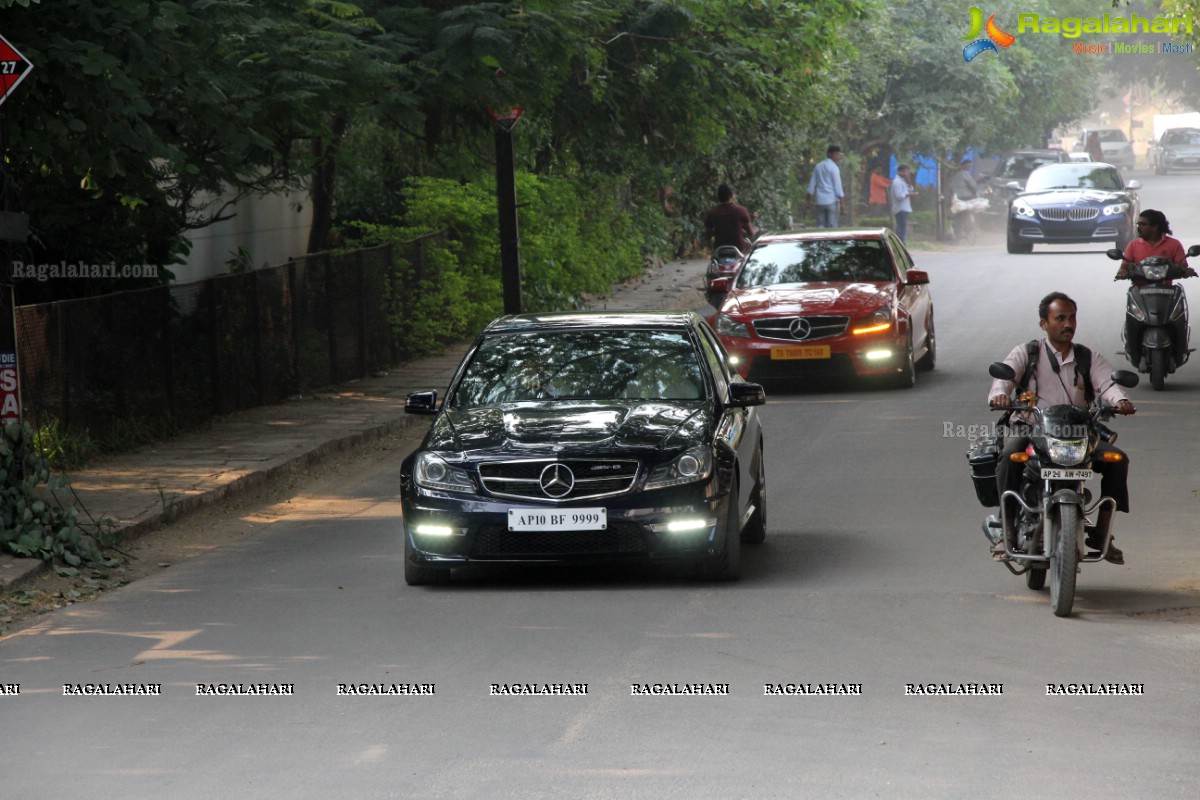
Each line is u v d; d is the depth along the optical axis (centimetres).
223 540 1745
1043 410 1300
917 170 7706
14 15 1784
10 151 2019
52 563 1563
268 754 947
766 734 964
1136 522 1656
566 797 855
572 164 4516
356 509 1916
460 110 3066
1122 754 916
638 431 1425
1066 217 5369
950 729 969
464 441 1432
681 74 2998
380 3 2514
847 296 2694
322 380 2891
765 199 5931
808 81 3703
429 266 3412
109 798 874
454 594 1413
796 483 1950
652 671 1119
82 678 1145
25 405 2050
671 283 4706
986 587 1392
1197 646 1173
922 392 2681
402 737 973
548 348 1590
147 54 1873
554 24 2464
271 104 2214
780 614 1295
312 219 3875
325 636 1255
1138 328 2591
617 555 1386
